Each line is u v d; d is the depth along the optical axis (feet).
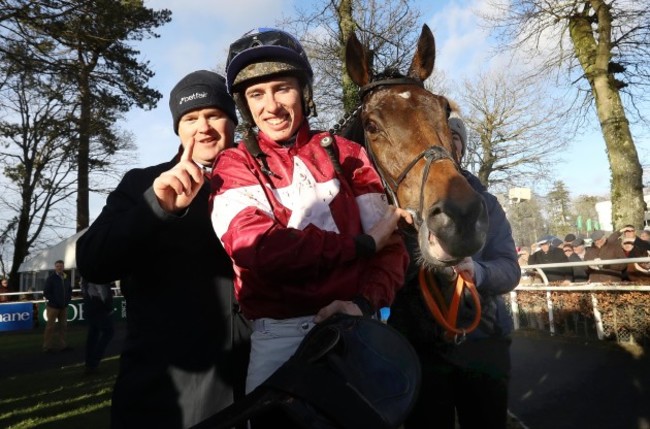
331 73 33.47
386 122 6.04
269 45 4.91
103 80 37.70
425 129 5.85
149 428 5.41
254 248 4.21
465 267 6.45
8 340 41.24
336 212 4.78
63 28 31.76
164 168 6.30
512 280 7.13
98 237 5.33
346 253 4.30
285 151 4.97
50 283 32.65
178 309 5.65
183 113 6.17
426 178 5.46
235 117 6.50
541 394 9.02
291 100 5.01
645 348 11.51
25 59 31.12
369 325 4.16
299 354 3.99
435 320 6.65
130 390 5.54
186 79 6.29
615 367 9.87
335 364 3.84
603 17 37.40
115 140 64.49
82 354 30.66
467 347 6.73
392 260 4.84
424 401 6.77
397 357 4.04
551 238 25.04
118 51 37.76
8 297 61.46
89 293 22.61
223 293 5.76
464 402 7.18
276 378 3.83
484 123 52.49
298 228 4.64
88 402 17.35
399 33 29.89
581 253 27.04
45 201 74.28
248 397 3.80
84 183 71.31
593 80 38.11
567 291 13.46
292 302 4.43
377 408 3.75
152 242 5.67
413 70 7.30
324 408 3.66
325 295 4.38
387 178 6.05
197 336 5.60
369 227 4.94
